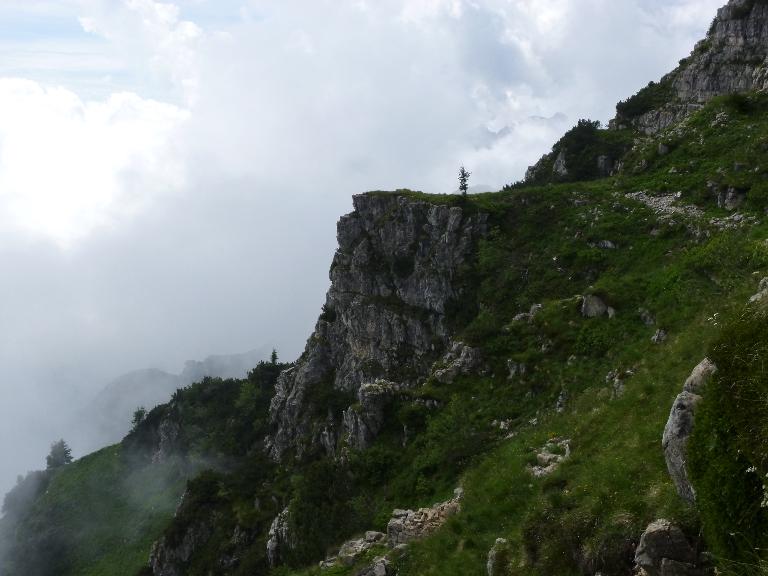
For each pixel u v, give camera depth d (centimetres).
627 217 6288
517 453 2897
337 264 8869
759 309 1308
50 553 11225
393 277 8062
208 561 7338
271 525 6650
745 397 1158
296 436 8188
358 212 8906
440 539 2475
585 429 2495
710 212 5497
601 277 5697
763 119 6638
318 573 3222
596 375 4259
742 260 3631
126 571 9856
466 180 8088
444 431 5019
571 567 1608
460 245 7469
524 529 1906
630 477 1698
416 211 8106
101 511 12062
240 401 11419
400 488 4903
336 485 5547
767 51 8025
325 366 8631
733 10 8488
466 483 3042
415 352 7419
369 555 3033
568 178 9138
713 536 1168
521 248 7062
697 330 2514
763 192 5112
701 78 8781
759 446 1071
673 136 7312
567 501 1841
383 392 6128
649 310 4438
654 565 1303
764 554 1037
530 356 5050
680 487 1408
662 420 1912
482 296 6762
